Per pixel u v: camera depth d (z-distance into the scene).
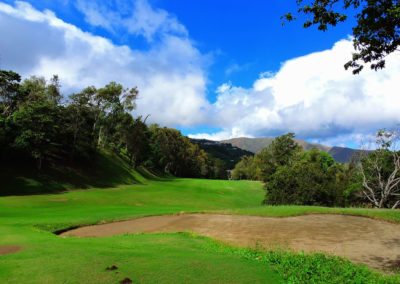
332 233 19.42
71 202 36.66
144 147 92.88
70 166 59.09
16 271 8.82
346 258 14.08
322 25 9.89
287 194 39.81
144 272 8.84
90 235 18.59
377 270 12.52
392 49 9.93
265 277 9.20
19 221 20.62
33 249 11.86
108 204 38.28
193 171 140.50
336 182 43.28
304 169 41.06
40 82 64.50
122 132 87.50
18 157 50.19
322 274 9.80
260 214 25.17
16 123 49.19
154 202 44.88
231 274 9.15
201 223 22.03
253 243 16.73
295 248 15.98
